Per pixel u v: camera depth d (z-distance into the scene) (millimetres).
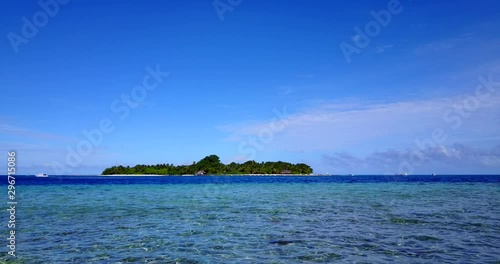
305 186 68875
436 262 12125
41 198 37812
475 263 12000
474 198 36406
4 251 13906
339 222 20656
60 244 15117
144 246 14719
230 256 13047
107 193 47094
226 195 43875
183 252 13695
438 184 74188
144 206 30156
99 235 17062
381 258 12688
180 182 94438
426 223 20172
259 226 19438
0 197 39000
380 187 62094
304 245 14797
